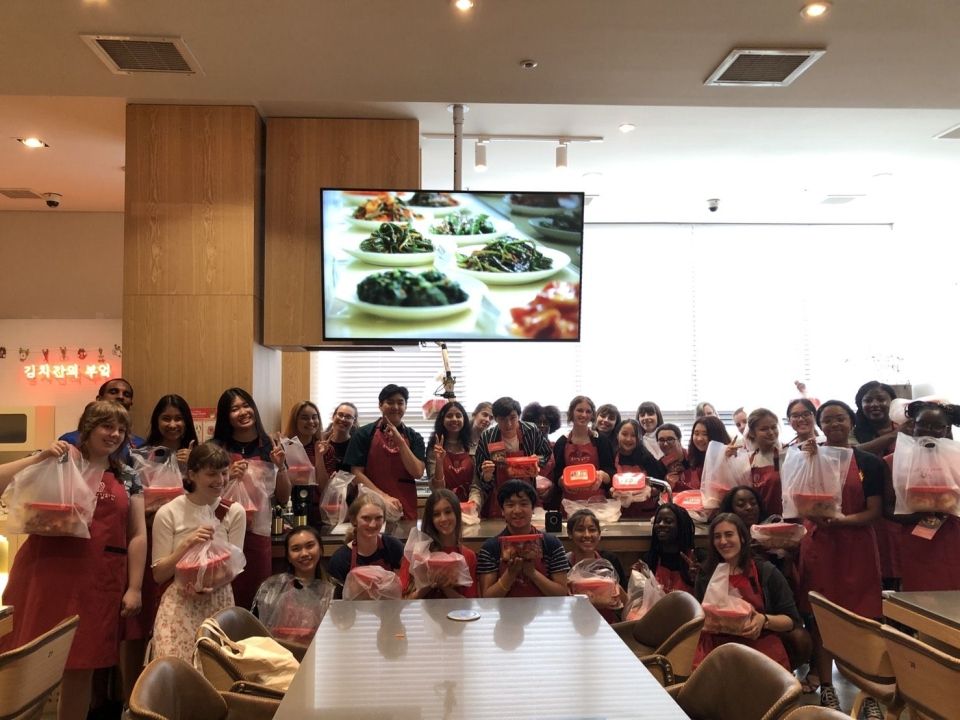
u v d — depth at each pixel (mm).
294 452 3836
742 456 3887
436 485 4082
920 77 3582
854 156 5617
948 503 3186
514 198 4230
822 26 3096
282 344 4398
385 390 4113
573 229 4250
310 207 4477
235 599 3387
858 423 4336
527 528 3252
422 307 4199
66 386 6379
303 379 6758
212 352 4277
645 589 3100
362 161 4543
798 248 7605
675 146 5371
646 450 4500
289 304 4402
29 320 6406
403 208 4191
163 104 4348
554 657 2049
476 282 4215
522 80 3604
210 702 2047
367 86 3646
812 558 3523
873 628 2441
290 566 3609
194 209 4324
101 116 4539
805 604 3549
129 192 4312
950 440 3314
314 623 2975
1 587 3736
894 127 5043
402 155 4578
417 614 2506
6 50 3232
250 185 4336
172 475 3248
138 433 4234
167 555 2963
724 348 7477
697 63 3428
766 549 3611
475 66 3445
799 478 3436
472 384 7320
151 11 2939
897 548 3699
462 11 2965
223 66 3406
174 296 4297
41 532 2801
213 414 4230
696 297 7500
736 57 3352
